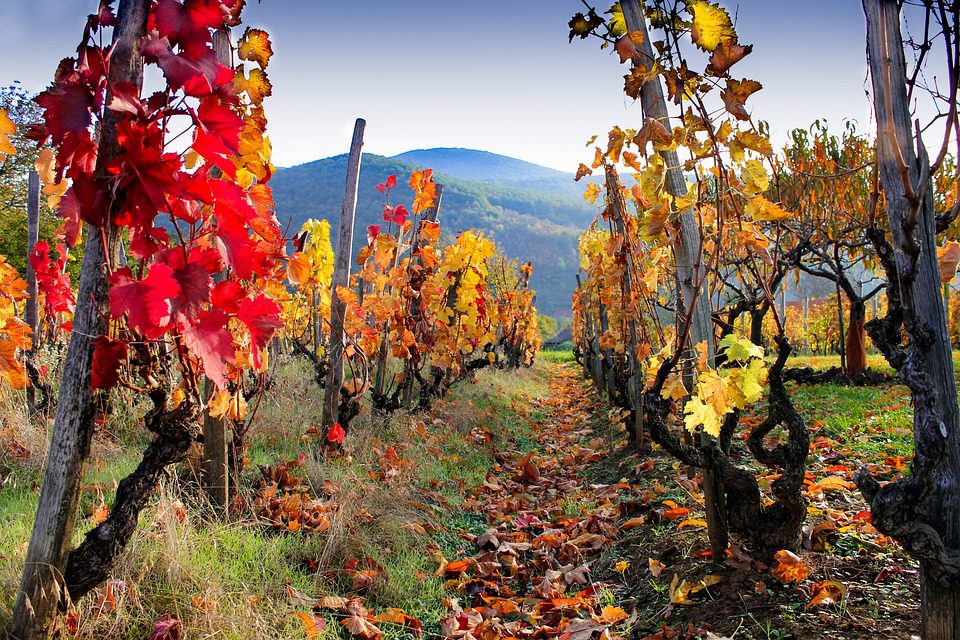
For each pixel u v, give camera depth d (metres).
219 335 2.04
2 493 3.88
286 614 2.90
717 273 3.08
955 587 1.95
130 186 1.96
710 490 3.29
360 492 4.46
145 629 2.55
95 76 2.01
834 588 2.70
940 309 1.96
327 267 7.56
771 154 2.83
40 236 16.97
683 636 2.81
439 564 3.91
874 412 6.64
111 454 4.52
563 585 3.71
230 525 3.60
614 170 5.66
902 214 1.94
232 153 2.10
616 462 6.49
